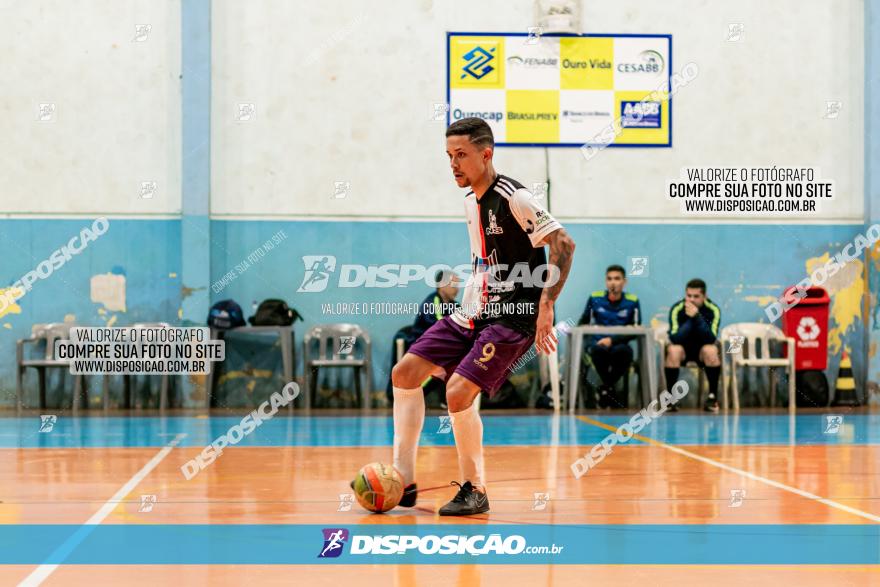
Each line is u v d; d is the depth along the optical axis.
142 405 13.51
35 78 13.59
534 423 11.02
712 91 14.06
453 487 5.90
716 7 14.05
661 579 3.47
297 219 13.79
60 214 13.60
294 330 13.73
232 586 3.36
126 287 13.66
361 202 13.84
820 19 14.15
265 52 13.77
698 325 13.12
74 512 4.92
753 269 14.06
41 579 3.45
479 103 13.90
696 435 9.48
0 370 13.50
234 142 13.73
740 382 13.91
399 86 13.87
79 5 13.60
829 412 12.91
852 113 14.19
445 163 13.91
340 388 13.78
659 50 13.98
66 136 13.61
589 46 13.92
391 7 13.85
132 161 13.66
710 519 4.73
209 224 13.60
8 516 4.79
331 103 13.83
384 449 8.17
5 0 13.54
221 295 13.67
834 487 5.84
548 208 13.95
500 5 13.91
